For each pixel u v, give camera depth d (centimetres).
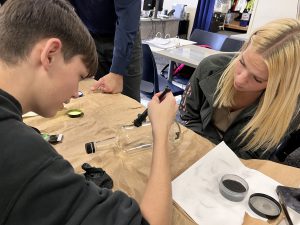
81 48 53
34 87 49
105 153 85
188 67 285
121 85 135
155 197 59
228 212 70
